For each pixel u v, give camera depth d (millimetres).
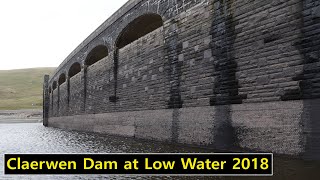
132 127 14008
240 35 8156
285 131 6770
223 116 8555
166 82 11414
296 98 6605
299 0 6676
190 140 9875
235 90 8211
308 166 5676
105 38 17797
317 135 6113
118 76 15984
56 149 9984
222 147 8508
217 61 8906
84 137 15328
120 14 15625
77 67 25953
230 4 8531
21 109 63312
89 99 20547
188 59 10180
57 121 30531
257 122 7484
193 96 9867
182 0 10641
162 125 11523
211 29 9219
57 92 30969
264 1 7512
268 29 7367
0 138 15398
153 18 14039
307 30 6469
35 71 120688
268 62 7316
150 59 12781
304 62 6492
